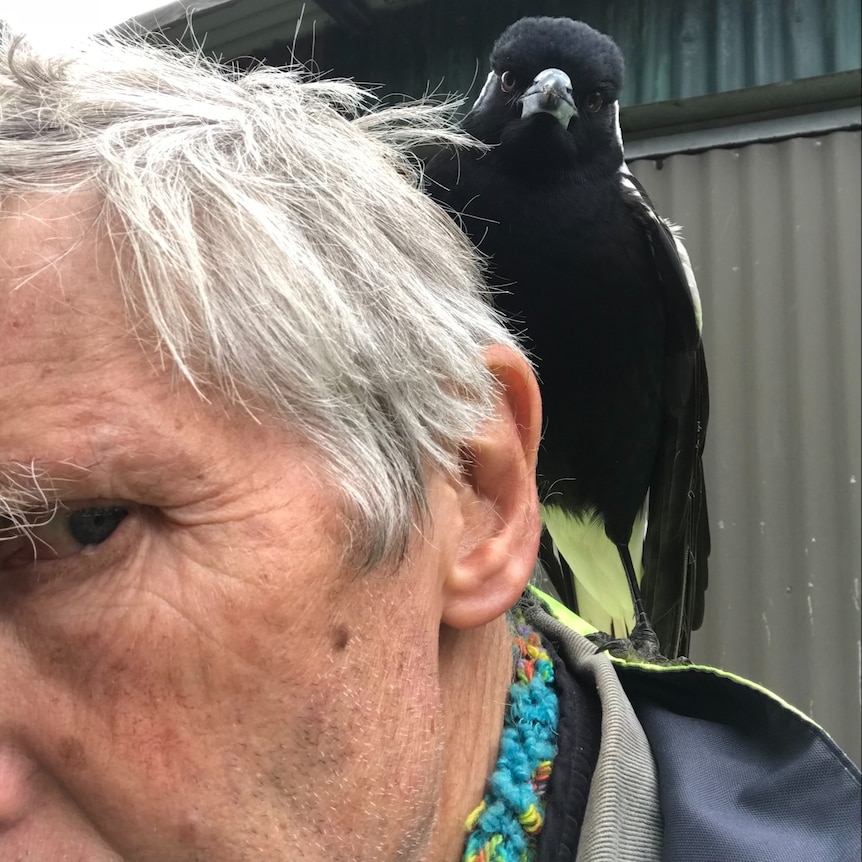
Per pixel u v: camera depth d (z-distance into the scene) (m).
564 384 0.57
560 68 0.57
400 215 0.21
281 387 0.17
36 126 0.18
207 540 0.17
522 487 0.23
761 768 0.23
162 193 0.17
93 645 0.17
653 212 0.56
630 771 0.22
